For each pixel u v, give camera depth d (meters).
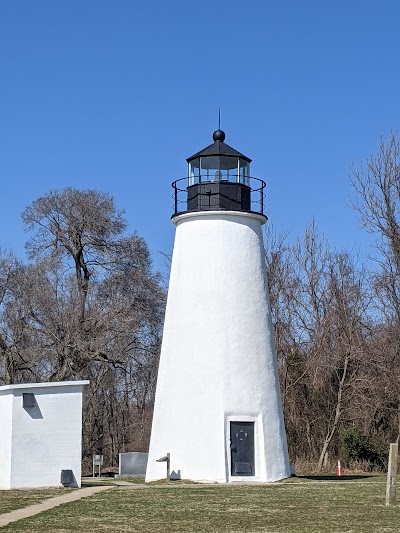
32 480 26.11
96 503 20.88
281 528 16.31
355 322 44.53
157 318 50.53
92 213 47.88
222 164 30.73
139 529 16.08
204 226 30.22
